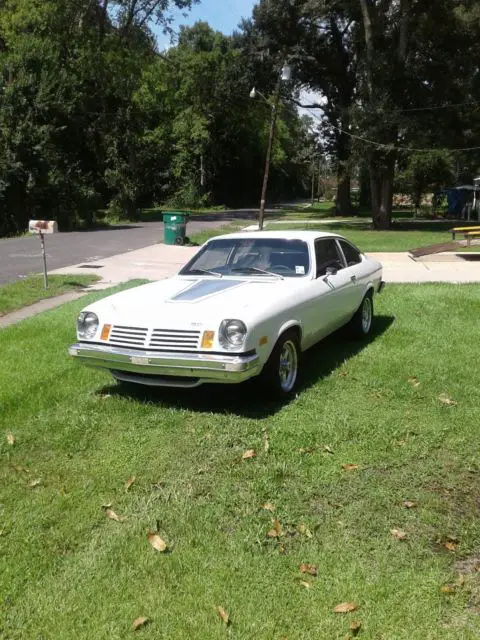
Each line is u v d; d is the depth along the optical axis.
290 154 81.38
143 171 45.03
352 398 5.46
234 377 4.74
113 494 3.87
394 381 5.87
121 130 37.25
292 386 5.62
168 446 4.52
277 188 85.56
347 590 2.90
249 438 4.62
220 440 4.59
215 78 44.34
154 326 5.01
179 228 21.78
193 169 61.53
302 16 36.72
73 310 9.45
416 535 3.35
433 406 5.22
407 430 4.71
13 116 29.34
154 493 3.85
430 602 2.82
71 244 22.28
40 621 2.76
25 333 8.00
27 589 2.97
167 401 5.42
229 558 3.17
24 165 29.12
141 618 2.73
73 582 3.01
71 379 6.06
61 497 3.82
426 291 10.89
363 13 31.80
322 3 34.12
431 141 30.61
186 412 5.14
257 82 41.66
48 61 31.12
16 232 29.73
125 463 4.27
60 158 30.83
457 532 3.37
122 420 5.02
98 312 5.34
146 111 41.38
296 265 6.29
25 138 29.05
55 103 30.02
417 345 7.23
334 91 42.72
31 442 4.65
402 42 30.91
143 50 38.06
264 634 2.64
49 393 5.64
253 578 3.01
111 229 30.88
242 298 5.30
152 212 50.12
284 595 2.89
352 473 4.06
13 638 2.66
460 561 3.13
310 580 2.99
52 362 6.65
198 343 4.84
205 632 2.66
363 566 3.09
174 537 3.39
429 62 31.20
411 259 16.97
